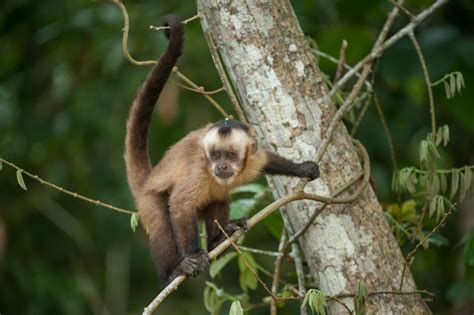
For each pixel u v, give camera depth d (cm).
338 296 882
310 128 905
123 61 1588
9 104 1662
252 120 929
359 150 946
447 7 1377
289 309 1554
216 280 1655
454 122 1469
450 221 1462
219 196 983
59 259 1675
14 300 1561
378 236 901
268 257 1582
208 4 920
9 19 1547
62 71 1598
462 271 1384
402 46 1318
